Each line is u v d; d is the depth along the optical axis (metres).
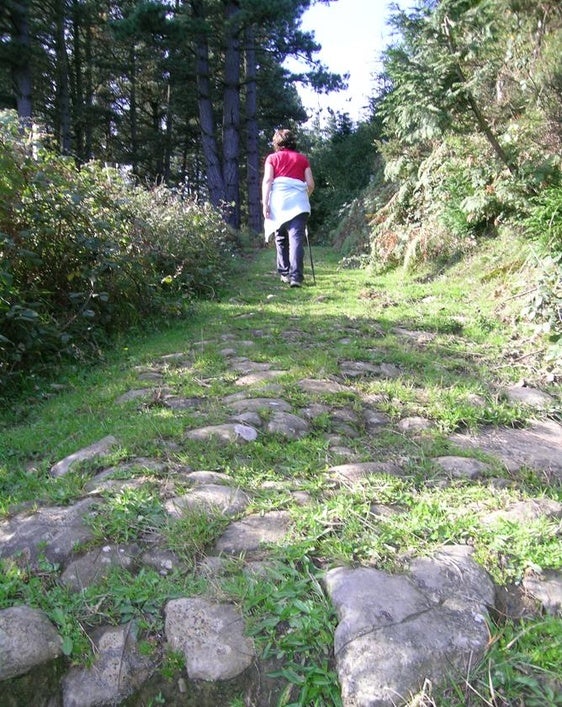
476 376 4.00
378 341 4.68
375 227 9.80
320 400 3.34
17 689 1.58
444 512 2.20
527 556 1.91
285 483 2.43
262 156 33.16
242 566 1.91
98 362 4.43
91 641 1.69
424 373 3.96
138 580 1.86
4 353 3.94
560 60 5.88
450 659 1.54
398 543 2.00
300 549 1.95
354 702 1.46
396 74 6.27
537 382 3.99
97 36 27.27
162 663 1.64
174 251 6.88
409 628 1.61
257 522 2.15
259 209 21.73
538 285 4.98
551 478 2.60
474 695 1.47
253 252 13.86
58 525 2.12
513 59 6.51
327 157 23.41
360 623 1.62
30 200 4.57
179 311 5.77
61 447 2.91
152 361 4.26
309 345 4.59
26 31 18.20
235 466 2.57
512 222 6.46
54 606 1.78
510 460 2.76
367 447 2.86
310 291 7.18
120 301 5.19
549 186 6.01
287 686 1.55
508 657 1.56
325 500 2.29
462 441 3.01
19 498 2.38
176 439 2.81
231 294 7.20
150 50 22.25
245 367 4.00
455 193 7.37
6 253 4.33
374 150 20.59
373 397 3.49
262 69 25.53
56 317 4.72
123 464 2.60
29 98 18.55
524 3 6.20
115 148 31.66
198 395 3.45
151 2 15.45
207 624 1.69
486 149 6.80
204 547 2.02
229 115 18.72
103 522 2.12
